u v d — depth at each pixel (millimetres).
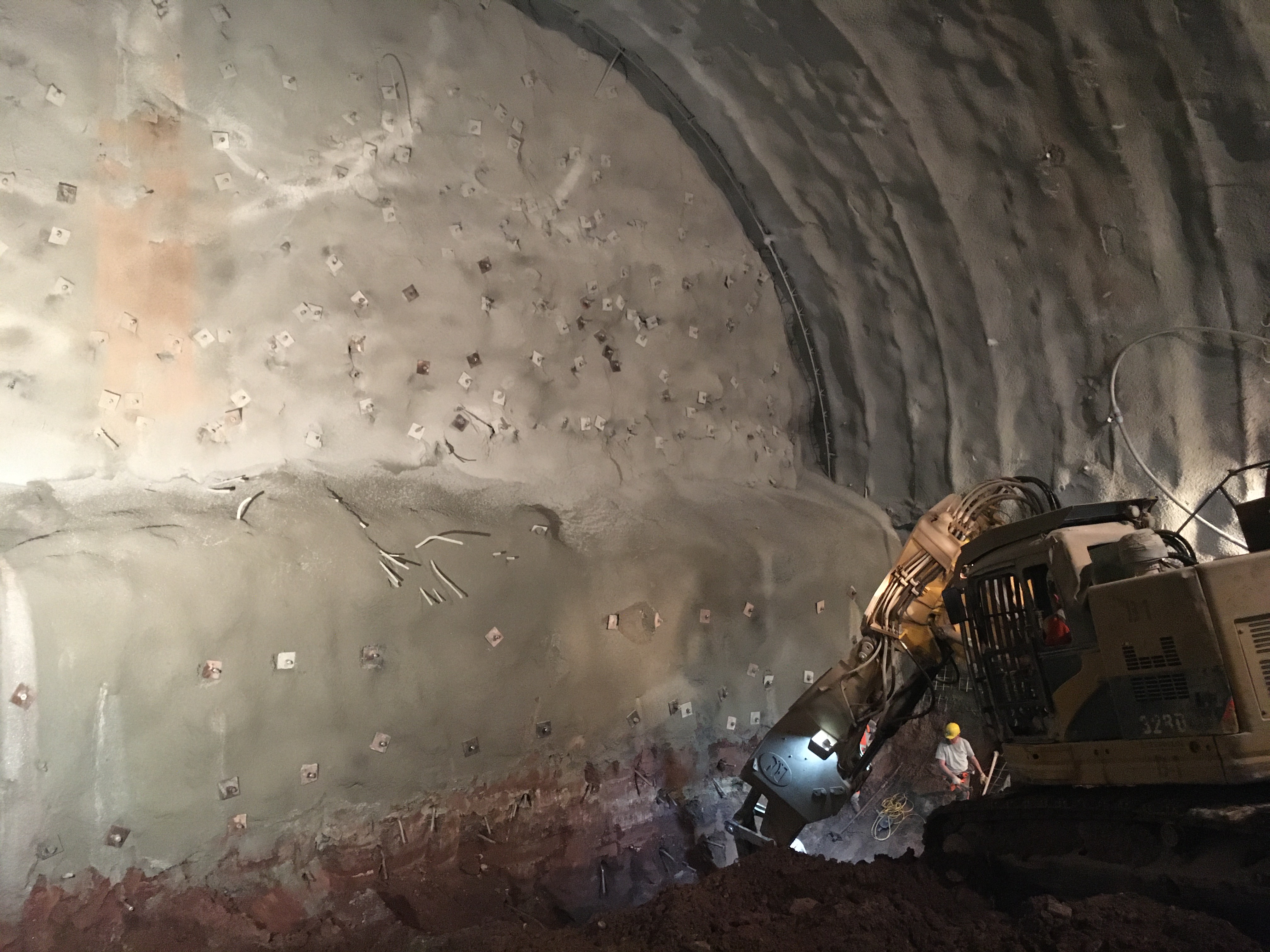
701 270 8555
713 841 6965
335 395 6219
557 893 6000
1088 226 7137
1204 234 6586
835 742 5867
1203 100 6148
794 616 7906
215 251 5750
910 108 7414
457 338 6809
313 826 5160
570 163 7648
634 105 8172
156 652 4641
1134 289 7102
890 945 3820
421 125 6711
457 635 5867
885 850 7801
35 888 4188
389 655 5539
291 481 5836
